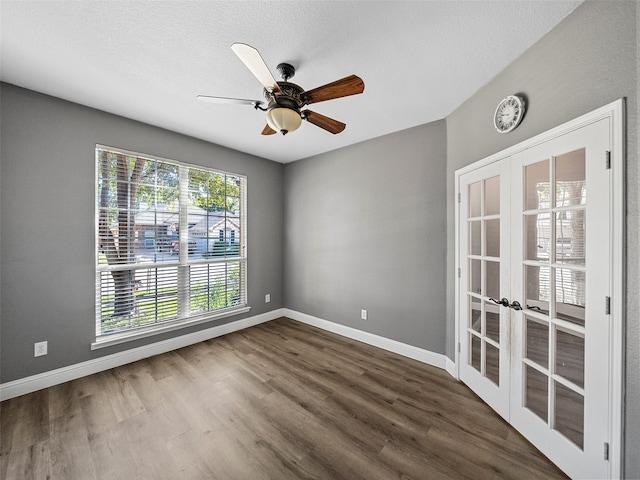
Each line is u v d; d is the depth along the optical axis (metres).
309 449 1.58
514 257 1.75
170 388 2.20
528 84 1.64
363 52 1.69
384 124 2.73
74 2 1.31
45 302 2.19
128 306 2.66
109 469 1.43
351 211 3.34
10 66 1.82
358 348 3.04
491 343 1.97
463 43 1.60
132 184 2.67
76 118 2.32
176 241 3.01
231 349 2.98
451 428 1.76
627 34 1.15
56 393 2.11
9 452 1.53
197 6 1.34
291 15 1.40
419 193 2.74
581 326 1.35
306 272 3.90
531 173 1.64
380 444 1.62
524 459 1.51
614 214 1.19
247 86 2.07
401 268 2.89
